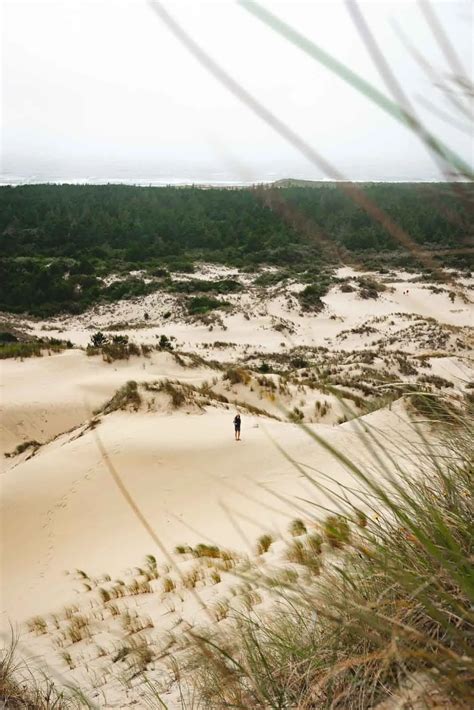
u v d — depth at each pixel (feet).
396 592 3.05
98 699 9.17
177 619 13.35
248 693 4.00
